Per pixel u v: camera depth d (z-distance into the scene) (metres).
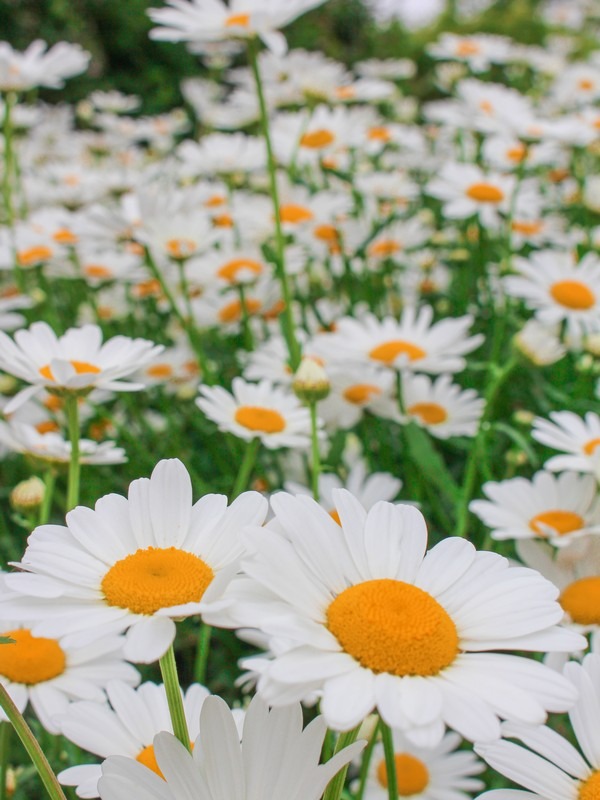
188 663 0.56
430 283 0.95
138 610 0.29
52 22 2.14
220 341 0.80
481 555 0.30
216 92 1.54
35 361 0.43
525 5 2.64
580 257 0.80
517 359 0.55
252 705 0.27
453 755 0.47
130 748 0.34
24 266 0.80
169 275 0.81
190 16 0.57
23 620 0.28
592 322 0.64
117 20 2.18
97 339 0.44
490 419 0.70
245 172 0.92
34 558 0.29
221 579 0.27
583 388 0.63
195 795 0.27
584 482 0.48
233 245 0.83
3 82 0.76
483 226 0.82
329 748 0.34
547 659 0.38
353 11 2.58
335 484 0.56
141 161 1.35
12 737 0.48
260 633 0.41
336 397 0.62
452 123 0.94
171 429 0.67
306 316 0.82
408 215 0.95
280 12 0.56
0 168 1.06
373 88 0.98
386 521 0.31
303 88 0.79
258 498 0.31
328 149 0.90
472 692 0.27
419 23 2.83
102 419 0.73
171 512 0.31
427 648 0.27
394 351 0.60
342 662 0.27
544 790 0.30
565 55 2.07
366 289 0.82
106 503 0.31
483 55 1.22
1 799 0.38
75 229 0.71
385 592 0.28
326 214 0.84
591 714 0.32
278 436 0.54
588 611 0.42
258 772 0.27
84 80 2.08
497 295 0.85
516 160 0.93
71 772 0.33
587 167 1.11
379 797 0.45
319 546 0.29
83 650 0.39
